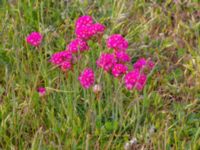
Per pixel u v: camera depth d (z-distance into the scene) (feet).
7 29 2.62
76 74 2.24
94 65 2.39
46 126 2.25
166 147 2.12
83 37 2.16
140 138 2.18
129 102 2.33
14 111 2.21
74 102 2.23
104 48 2.54
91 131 2.22
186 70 2.47
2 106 2.27
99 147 2.15
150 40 2.65
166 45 2.60
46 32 2.59
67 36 2.65
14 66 2.47
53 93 2.33
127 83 2.06
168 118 2.23
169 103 2.36
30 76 2.41
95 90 2.16
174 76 2.43
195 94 2.36
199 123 2.25
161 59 2.54
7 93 2.32
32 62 2.50
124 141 2.20
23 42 2.58
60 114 2.25
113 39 2.11
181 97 2.38
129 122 2.24
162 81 2.43
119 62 2.12
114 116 2.25
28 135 2.22
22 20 2.65
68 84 2.27
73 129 2.18
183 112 2.26
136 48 2.58
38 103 2.29
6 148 2.18
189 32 2.65
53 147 2.10
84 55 2.40
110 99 2.27
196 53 2.53
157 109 2.31
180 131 2.18
